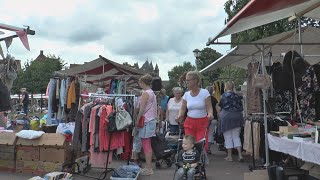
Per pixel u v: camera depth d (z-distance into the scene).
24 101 19.67
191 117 6.85
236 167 8.83
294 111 7.20
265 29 13.78
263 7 4.41
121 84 14.04
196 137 6.80
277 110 8.33
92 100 8.44
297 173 5.98
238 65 13.52
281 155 7.63
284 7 4.85
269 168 6.23
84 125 7.48
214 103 10.71
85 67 13.91
